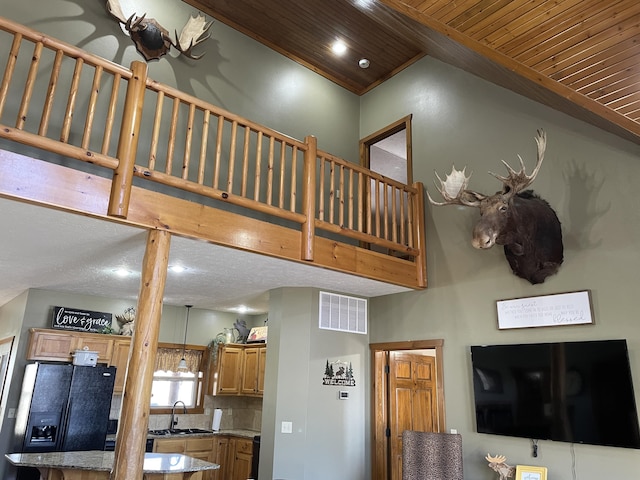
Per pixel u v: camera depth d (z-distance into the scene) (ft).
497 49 11.83
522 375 14.34
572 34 10.41
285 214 14.17
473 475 15.12
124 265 15.85
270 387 17.80
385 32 19.40
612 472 12.19
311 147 15.11
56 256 14.89
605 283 13.16
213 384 24.75
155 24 16.47
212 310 25.98
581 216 13.99
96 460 13.99
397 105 21.36
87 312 20.86
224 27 18.94
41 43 10.49
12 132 9.77
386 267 16.87
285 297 18.44
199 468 13.35
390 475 18.34
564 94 11.87
